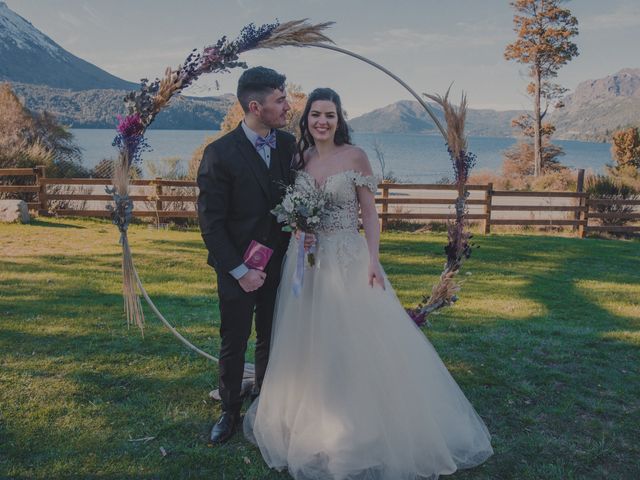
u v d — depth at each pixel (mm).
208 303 5859
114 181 2938
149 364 3945
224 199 2812
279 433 2775
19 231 9852
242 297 2869
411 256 9375
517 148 34906
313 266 2791
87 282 6543
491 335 4918
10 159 12875
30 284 6309
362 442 2564
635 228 13023
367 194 2842
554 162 34812
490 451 2832
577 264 9305
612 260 9836
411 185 12508
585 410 3412
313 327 2729
